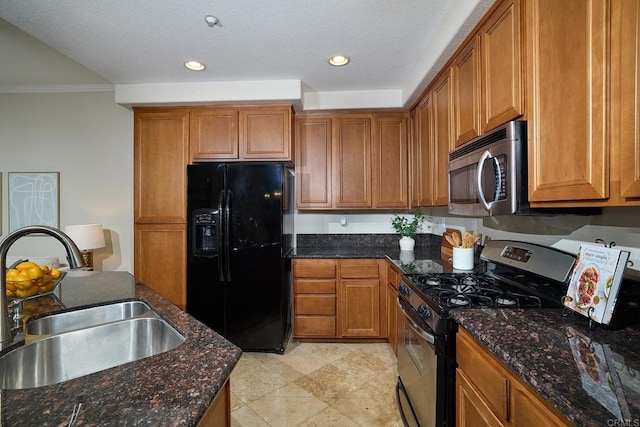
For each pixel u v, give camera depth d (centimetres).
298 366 239
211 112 282
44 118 312
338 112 300
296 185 304
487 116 150
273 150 279
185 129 282
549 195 107
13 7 168
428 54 210
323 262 277
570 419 62
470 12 149
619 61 81
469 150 159
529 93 116
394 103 286
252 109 280
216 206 263
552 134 105
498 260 168
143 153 284
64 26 187
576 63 95
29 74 282
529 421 79
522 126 121
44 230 97
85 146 314
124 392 66
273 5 168
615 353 85
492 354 95
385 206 299
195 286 265
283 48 214
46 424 55
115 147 315
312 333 277
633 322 103
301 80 267
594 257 107
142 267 282
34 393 65
